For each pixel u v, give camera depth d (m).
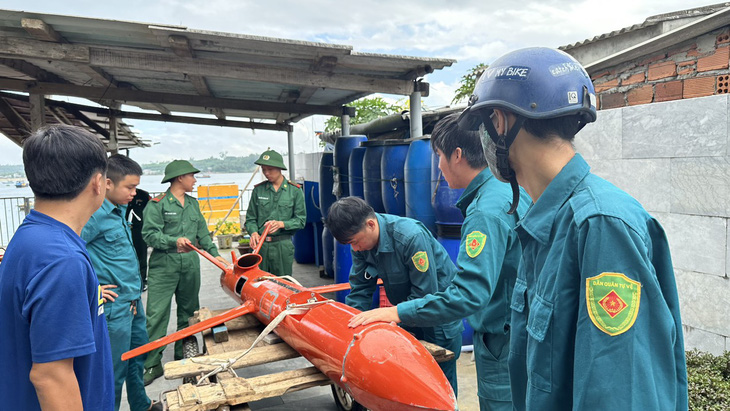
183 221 4.53
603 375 0.85
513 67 1.05
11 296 1.38
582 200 0.96
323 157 6.99
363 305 2.97
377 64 5.27
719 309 3.12
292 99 8.82
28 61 6.08
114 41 4.77
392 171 5.24
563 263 0.97
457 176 2.13
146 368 4.08
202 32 4.30
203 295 6.89
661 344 0.86
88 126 10.30
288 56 4.96
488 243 1.90
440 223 4.49
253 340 3.27
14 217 9.48
